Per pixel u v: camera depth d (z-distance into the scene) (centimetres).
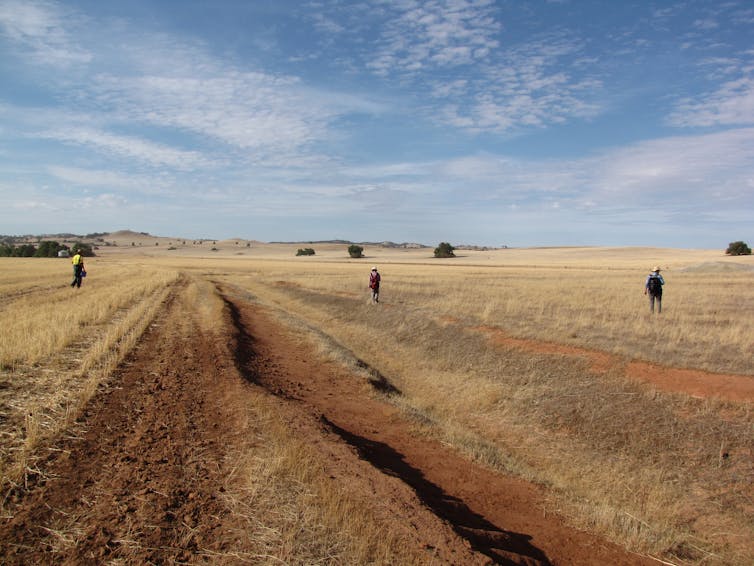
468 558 456
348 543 457
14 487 513
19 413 720
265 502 519
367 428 915
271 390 1035
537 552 554
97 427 700
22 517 461
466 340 1633
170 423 739
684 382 1055
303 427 768
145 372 1027
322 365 1382
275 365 1328
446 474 754
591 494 770
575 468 868
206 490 539
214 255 17500
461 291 2973
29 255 12588
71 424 697
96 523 460
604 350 1306
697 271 5419
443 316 2002
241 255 17538
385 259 13038
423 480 707
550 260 11212
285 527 475
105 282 3488
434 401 1266
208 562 415
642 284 3400
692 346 1330
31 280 3541
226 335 1505
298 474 586
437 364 1524
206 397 884
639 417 959
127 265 7675
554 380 1202
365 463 658
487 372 1362
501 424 1084
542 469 876
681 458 831
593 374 1177
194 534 455
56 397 795
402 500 562
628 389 1064
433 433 940
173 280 4091
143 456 615
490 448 920
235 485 554
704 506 720
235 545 441
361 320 2250
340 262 10769
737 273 4878
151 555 417
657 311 1986
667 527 665
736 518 684
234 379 1003
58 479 539
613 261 10062
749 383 1010
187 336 1465
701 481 772
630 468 841
